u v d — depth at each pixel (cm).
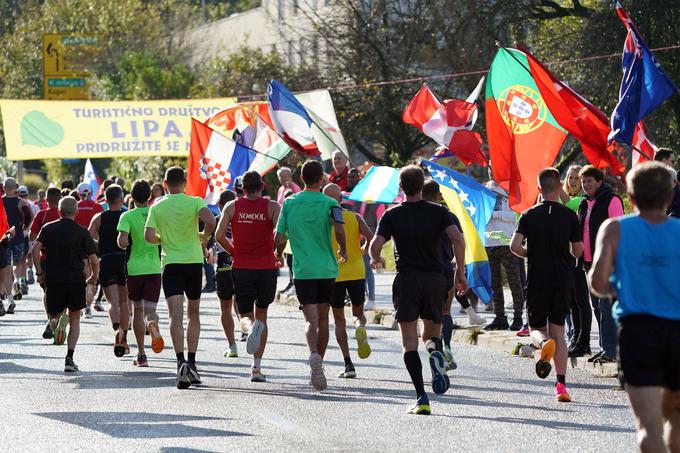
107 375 2916
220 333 3972
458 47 8931
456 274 2320
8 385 2734
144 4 17525
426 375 2873
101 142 6475
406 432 2077
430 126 3900
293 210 2609
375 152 12419
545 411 2303
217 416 2262
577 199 3144
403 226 2291
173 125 6506
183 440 2009
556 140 3362
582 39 7812
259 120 4825
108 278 3341
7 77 17300
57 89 11531
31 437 2058
